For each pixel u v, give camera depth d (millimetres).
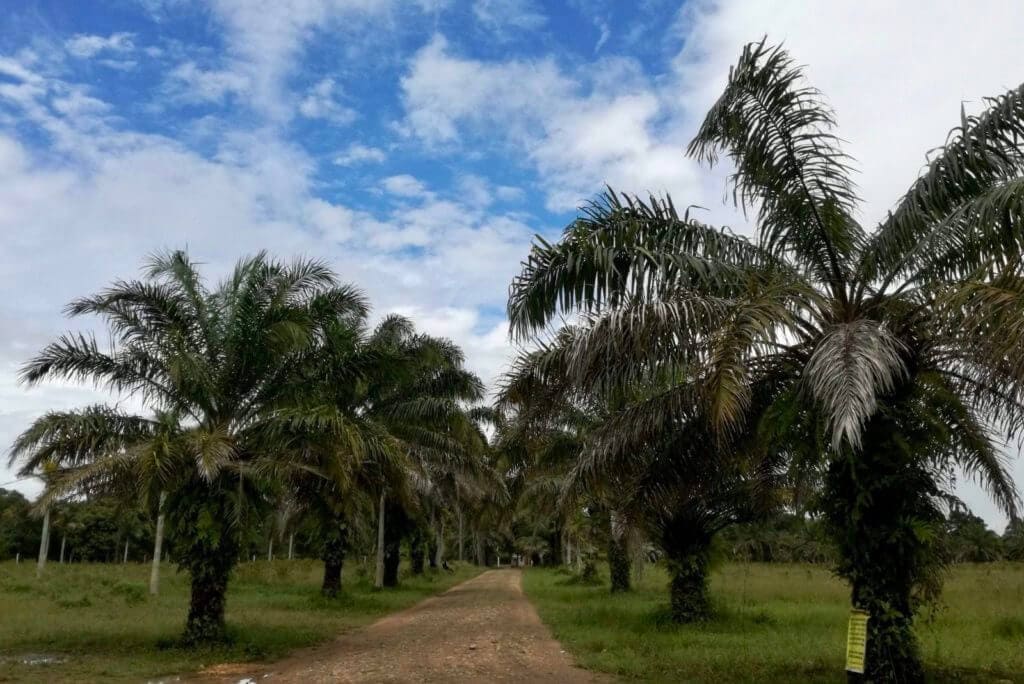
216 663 11953
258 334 14203
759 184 10180
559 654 13164
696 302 8828
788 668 11336
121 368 13961
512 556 116250
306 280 14750
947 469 10133
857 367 7633
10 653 12734
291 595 27062
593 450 10609
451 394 25484
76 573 34250
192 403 14406
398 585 33719
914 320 9273
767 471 14820
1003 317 7473
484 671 11305
